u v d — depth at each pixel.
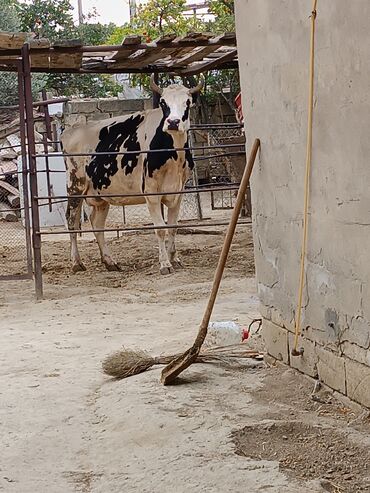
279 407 5.04
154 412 4.95
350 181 4.70
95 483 4.13
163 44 10.65
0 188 19.70
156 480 4.07
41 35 27.50
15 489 4.09
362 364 4.77
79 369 6.31
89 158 12.48
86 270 12.29
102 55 12.11
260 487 3.90
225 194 21.38
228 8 23.09
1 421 5.11
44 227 18.17
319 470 4.13
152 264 12.47
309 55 5.08
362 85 4.47
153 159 11.46
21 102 10.35
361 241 4.64
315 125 5.05
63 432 4.88
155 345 6.95
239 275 10.91
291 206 5.53
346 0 4.58
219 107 22.56
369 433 4.51
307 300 5.39
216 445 4.42
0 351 7.12
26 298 10.24
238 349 6.45
